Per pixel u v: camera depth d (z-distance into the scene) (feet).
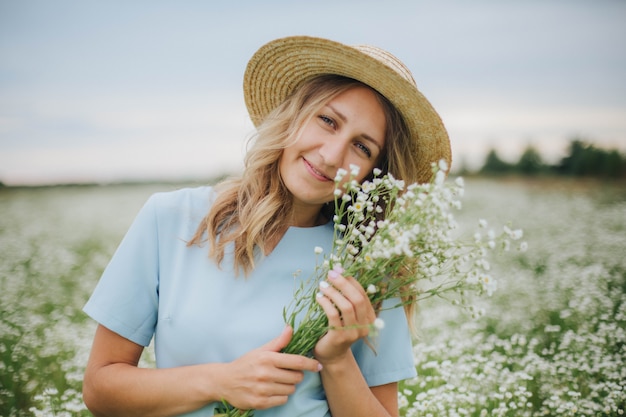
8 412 12.13
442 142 7.16
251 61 7.60
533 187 71.67
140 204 59.00
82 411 11.27
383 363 6.97
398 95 6.59
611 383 12.31
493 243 5.67
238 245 6.55
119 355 6.53
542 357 15.33
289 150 6.49
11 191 71.87
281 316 6.47
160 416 6.10
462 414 11.23
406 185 7.29
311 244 6.88
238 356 6.31
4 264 27.45
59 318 18.62
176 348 6.35
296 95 6.72
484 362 13.67
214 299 6.37
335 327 5.81
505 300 21.02
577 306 18.58
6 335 16.38
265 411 6.32
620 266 25.93
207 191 7.08
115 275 6.49
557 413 11.66
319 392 6.60
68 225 43.65
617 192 60.54
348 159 6.51
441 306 19.02
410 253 5.45
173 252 6.61
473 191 67.62
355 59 6.37
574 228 37.09
